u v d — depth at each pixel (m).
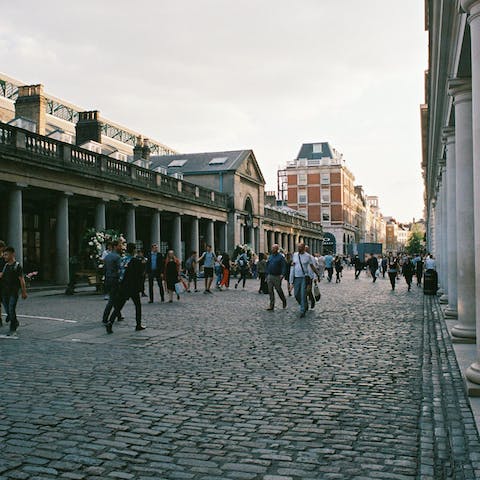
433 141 19.33
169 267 18.64
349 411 5.55
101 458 4.31
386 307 16.83
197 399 6.03
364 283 33.59
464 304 9.44
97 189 28.09
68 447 4.55
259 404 5.82
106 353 8.84
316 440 4.69
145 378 7.04
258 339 10.27
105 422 5.22
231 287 28.80
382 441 4.64
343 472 3.98
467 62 8.19
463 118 9.01
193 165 51.84
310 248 80.75
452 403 5.70
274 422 5.20
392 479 3.85
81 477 3.94
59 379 6.99
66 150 25.45
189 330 11.51
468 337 9.34
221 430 4.98
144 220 40.12
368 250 76.88
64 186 25.44
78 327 11.92
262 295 22.36
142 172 33.00
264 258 23.23
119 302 11.12
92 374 7.28
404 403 5.82
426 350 9.05
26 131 22.84
